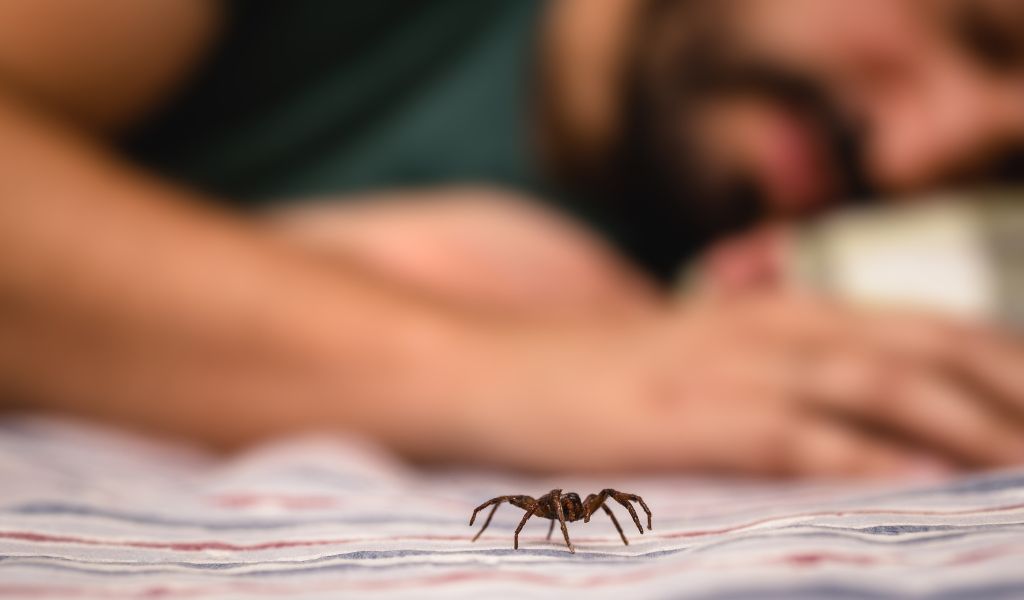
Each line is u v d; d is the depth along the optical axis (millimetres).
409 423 804
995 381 791
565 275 915
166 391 809
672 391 793
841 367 789
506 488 694
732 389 791
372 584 373
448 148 924
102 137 896
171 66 900
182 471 737
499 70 922
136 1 876
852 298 884
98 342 801
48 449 720
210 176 916
